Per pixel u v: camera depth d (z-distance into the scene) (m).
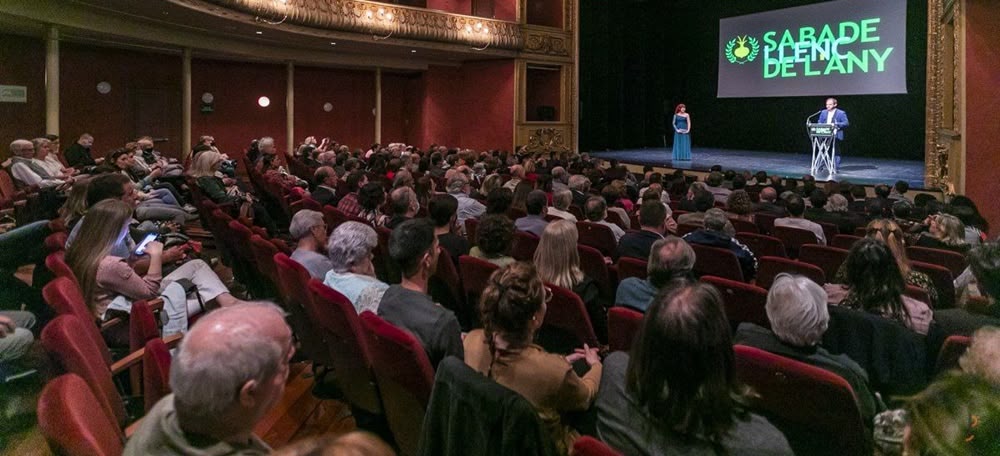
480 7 16.34
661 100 20.08
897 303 2.81
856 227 6.02
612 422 1.70
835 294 3.08
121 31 10.48
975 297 2.86
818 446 1.99
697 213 5.79
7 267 3.55
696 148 19.41
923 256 4.61
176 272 3.46
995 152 8.48
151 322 2.51
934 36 10.53
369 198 5.12
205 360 1.29
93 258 3.07
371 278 3.12
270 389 1.38
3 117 9.48
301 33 12.17
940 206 6.41
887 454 1.83
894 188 9.36
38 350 2.51
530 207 5.15
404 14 13.59
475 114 16.73
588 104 18.69
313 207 5.70
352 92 16.45
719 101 18.86
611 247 5.05
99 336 2.54
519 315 2.03
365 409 2.69
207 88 14.08
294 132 15.56
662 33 19.84
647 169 11.53
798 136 17.31
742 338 2.31
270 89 15.04
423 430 1.84
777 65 16.23
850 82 14.80
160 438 1.33
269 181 7.39
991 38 8.37
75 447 1.37
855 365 2.13
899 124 15.32
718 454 1.54
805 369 1.90
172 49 12.45
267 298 4.14
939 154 10.21
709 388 1.54
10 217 5.78
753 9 17.25
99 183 4.05
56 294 2.36
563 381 2.04
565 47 16.53
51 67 9.47
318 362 3.28
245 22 10.97
